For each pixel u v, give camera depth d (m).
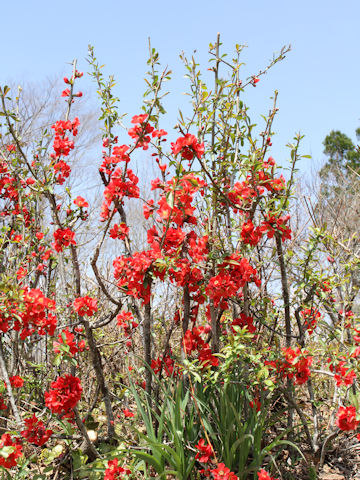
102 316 4.36
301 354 3.06
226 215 3.57
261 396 3.29
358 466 3.31
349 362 3.05
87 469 3.15
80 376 4.12
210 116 3.35
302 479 3.16
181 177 2.86
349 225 5.77
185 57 3.66
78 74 3.84
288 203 3.20
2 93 3.14
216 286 3.01
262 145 3.38
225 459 2.91
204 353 3.21
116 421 3.75
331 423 3.66
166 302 4.39
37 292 2.96
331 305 3.71
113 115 3.79
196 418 3.25
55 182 3.57
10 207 4.61
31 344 4.14
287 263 3.72
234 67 3.71
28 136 6.33
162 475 2.79
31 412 3.60
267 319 3.70
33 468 3.33
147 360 3.33
